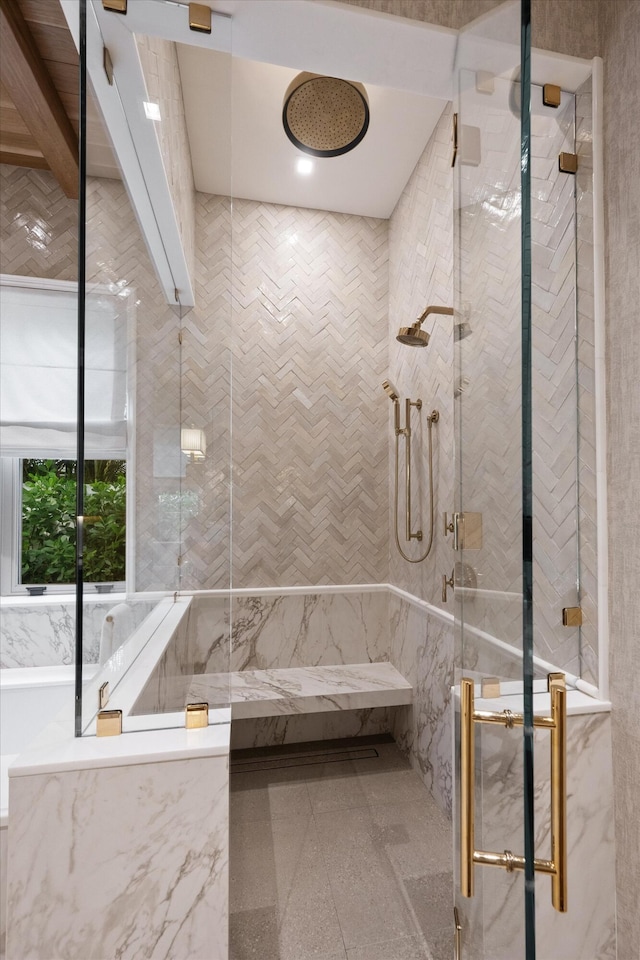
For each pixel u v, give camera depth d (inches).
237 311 115.0
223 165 53.5
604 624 53.6
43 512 101.7
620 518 52.4
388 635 118.4
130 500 49.2
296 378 117.5
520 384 23.8
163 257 56.7
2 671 95.3
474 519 31.2
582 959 51.3
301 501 116.5
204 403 51.4
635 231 50.8
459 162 35.2
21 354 94.8
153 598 48.5
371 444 120.9
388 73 55.4
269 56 52.9
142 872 39.7
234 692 99.5
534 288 56.2
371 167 105.5
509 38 26.2
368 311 122.0
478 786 29.6
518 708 23.8
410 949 59.5
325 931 62.1
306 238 119.4
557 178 57.3
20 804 38.3
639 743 49.4
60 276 97.0
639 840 49.3
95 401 42.9
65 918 38.8
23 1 58.5
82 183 41.1
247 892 68.5
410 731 103.4
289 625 113.7
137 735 43.2
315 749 110.2
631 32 50.9
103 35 45.4
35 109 72.7
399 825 83.2
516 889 24.1
